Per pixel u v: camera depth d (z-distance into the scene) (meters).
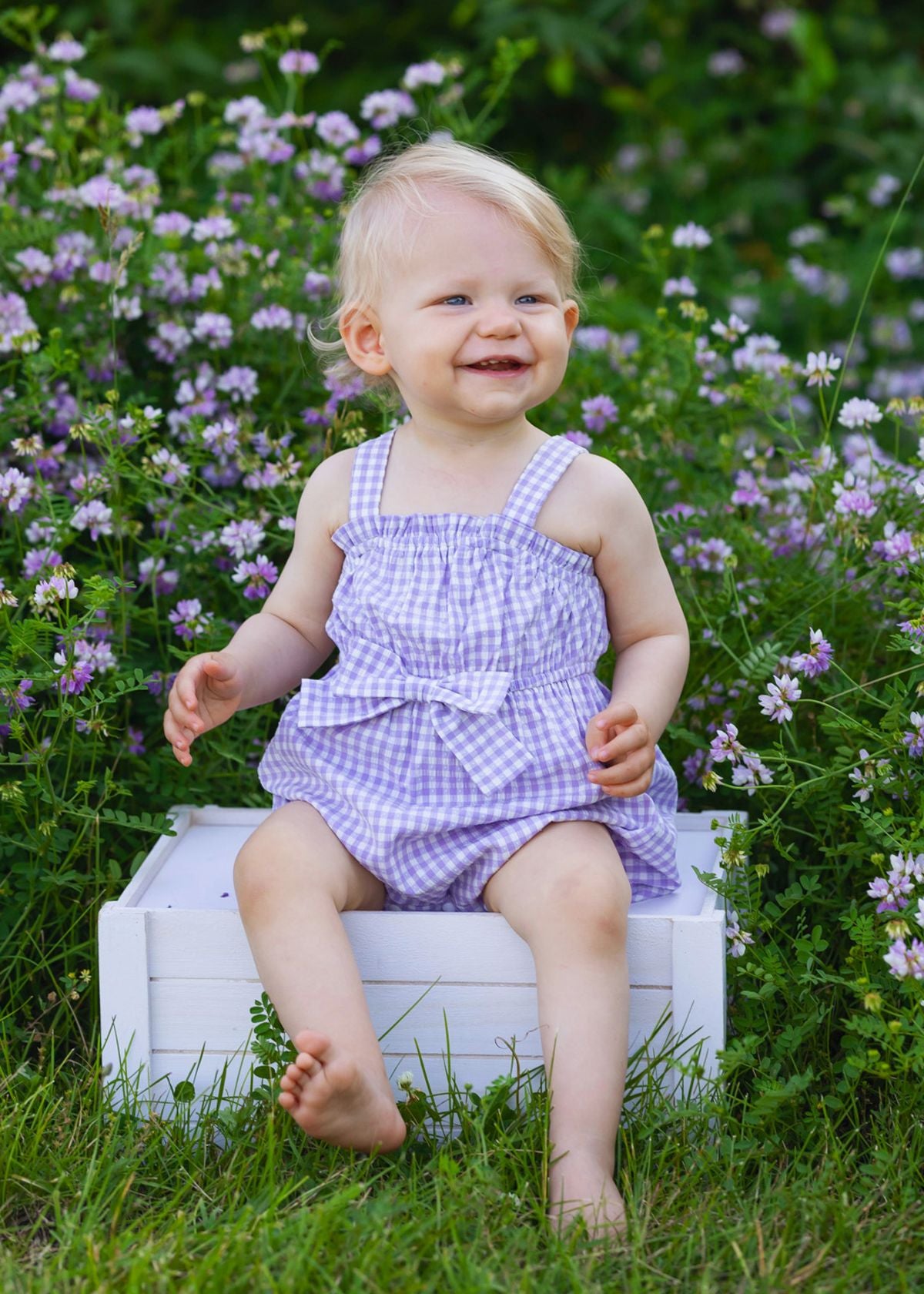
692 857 2.25
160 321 3.13
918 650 2.27
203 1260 1.65
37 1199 1.85
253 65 5.14
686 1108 1.92
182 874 2.21
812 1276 1.70
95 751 2.38
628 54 5.64
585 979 1.90
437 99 3.78
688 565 2.74
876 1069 1.92
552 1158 1.83
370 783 2.07
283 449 2.79
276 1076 1.95
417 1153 1.95
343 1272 1.67
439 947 1.99
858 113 5.42
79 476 2.79
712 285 4.68
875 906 2.21
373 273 2.14
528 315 2.07
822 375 2.77
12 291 3.08
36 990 2.28
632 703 2.10
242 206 3.48
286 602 2.26
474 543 2.09
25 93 3.48
